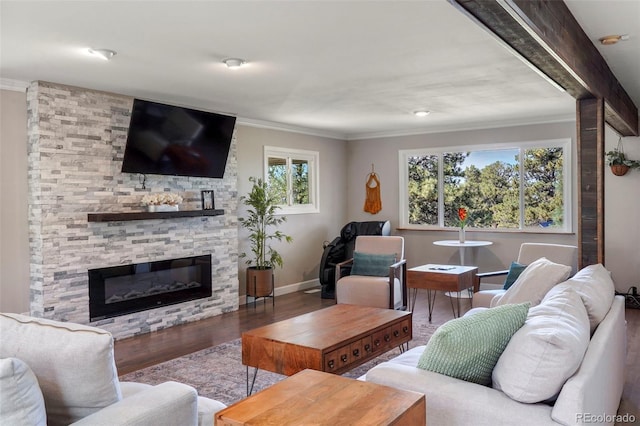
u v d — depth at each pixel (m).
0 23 2.85
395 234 7.72
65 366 1.63
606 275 3.06
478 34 3.12
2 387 1.37
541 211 6.60
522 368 1.81
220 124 5.40
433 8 2.70
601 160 3.63
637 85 4.62
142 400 1.76
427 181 7.51
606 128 6.11
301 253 7.28
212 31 3.02
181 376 3.67
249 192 6.43
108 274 4.62
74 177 4.38
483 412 1.81
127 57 3.53
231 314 5.72
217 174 5.58
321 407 1.67
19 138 4.22
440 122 6.79
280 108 5.60
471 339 1.98
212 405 2.20
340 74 4.09
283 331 3.20
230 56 3.54
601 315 2.51
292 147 7.09
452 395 1.88
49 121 4.21
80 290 4.42
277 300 6.49
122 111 4.76
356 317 3.58
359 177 8.05
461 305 5.97
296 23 2.90
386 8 2.69
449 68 3.94
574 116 6.23
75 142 4.39
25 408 1.42
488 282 6.95
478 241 6.80
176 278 5.27
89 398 1.66
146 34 3.05
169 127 4.90
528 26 2.18
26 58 3.53
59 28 2.94
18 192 4.23
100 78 4.12
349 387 1.84
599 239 3.65
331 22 2.89
